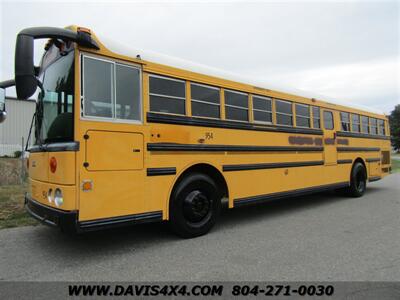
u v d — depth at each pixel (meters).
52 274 3.45
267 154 6.06
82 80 3.70
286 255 4.04
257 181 5.82
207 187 5.00
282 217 6.30
